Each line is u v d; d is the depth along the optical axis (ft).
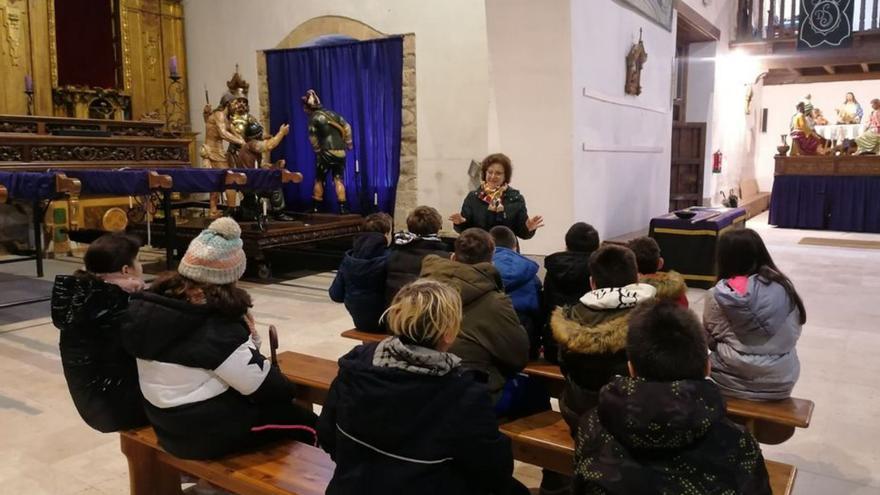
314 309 20.42
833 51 44.62
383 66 28.81
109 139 29.01
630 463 4.92
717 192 43.39
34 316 19.35
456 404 5.56
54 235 29.68
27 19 30.40
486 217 15.19
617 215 27.68
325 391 9.74
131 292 8.17
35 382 13.98
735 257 8.33
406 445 5.55
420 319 5.58
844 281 23.97
